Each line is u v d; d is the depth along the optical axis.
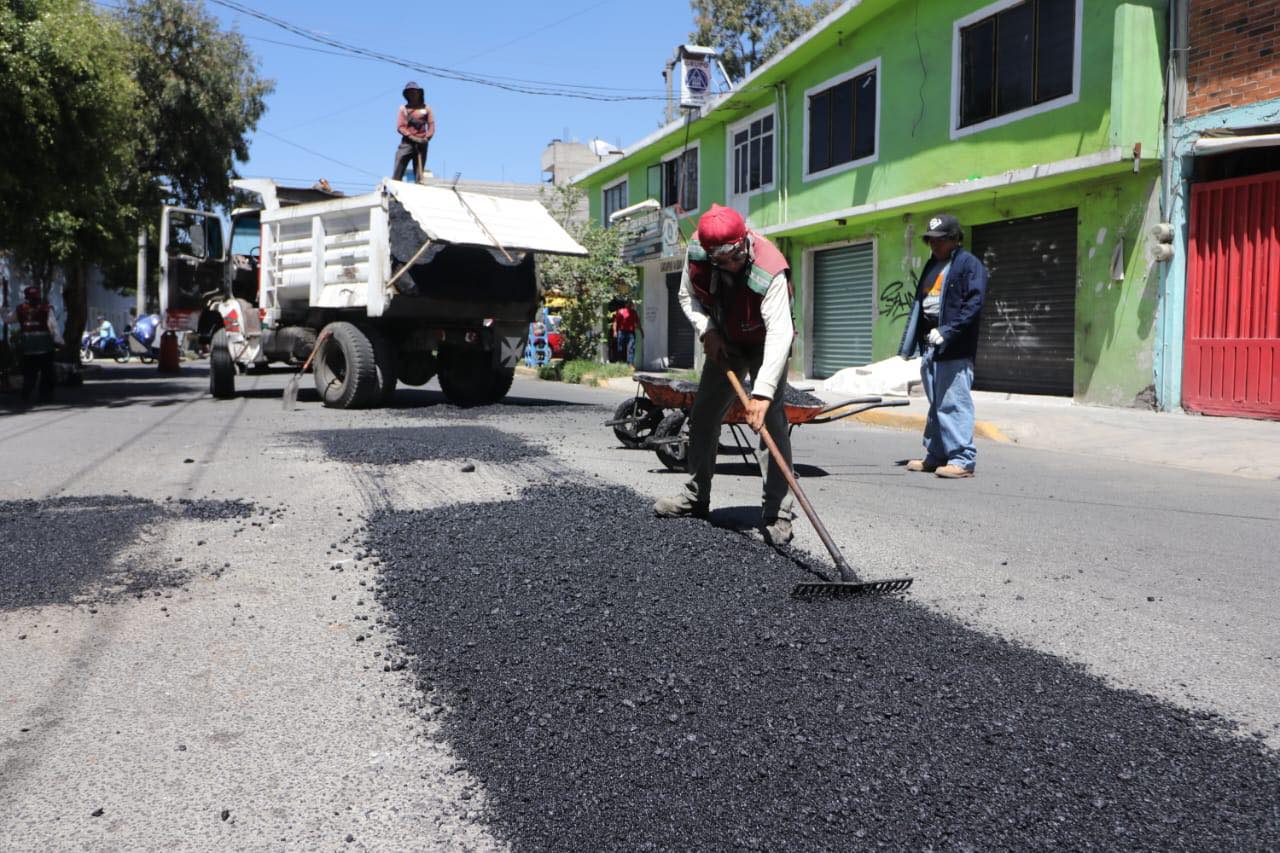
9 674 2.99
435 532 4.70
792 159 18.11
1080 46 11.56
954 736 2.49
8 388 15.74
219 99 28.86
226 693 2.84
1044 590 3.90
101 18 14.90
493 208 11.35
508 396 14.46
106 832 2.08
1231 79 10.06
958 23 13.57
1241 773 2.30
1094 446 8.84
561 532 4.65
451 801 2.20
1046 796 2.19
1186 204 10.65
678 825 2.07
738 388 4.39
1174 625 3.46
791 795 2.19
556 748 2.44
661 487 6.22
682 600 3.60
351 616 3.54
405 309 11.00
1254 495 6.22
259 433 9.15
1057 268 12.57
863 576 4.07
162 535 4.83
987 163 13.21
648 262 24.41
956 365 6.90
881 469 7.36
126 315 53.22
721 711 2.63
